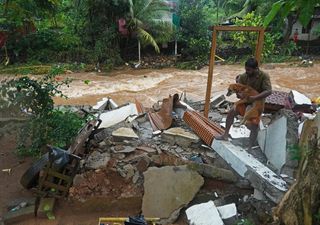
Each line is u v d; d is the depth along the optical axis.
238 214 4.93
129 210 5.59
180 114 8.01
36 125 7.07
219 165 6.04
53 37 21.03
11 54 20.27
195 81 17.89
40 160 5.61
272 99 8.29
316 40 23.53
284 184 4.81
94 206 5.55
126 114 8.80
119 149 6.35
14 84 7.17
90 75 19.06
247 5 23.55
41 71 18.33
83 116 8.39
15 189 6.18
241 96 5.73
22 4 10.25
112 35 20.58
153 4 21.03
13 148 7.68
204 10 26.61
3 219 5.35
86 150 6.52
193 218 4.95
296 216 3.55
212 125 6.94
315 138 3.70
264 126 7.11
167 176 5.66
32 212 5.45
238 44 22.39
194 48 21.95
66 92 15.71
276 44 23.83
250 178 5.07
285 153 5.18
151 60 21.89
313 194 3.45
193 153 6.39
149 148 6.42
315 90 16.05
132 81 17.94
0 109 7.38
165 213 5.36
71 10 21.75
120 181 5.74
